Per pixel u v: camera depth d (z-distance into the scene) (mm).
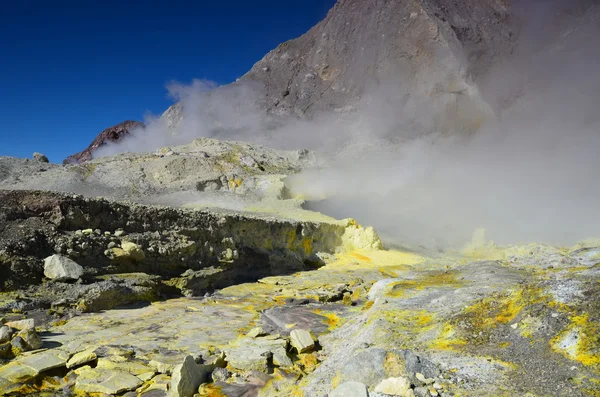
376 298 9891
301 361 6254
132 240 12195
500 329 5578
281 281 14930
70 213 11461
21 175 28938
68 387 5312
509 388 4141
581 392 3824
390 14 95812
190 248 13648
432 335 6027
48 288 9297
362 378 4586
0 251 9242
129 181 31234
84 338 7117
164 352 6586
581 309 5078
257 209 27391
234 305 10617
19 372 5301
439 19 89688
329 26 109250
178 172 34312
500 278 9773
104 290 9523
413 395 4035
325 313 9359
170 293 12023
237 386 5246
